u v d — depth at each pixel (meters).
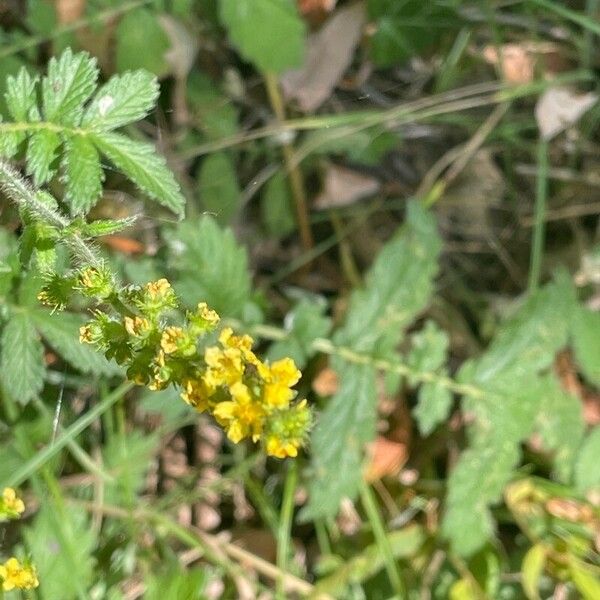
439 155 0.46
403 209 0.45
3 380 0.34
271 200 0.43
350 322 0.38
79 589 0.34
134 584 0.38
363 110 0.45
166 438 0.41
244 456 0.41
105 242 0.38
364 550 0.40
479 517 0.39
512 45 0.45
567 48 0.45
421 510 0.41
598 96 0.44
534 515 0.41
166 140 0.41
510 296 0.45
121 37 0.39
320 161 0.44
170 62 0.40
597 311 0.40
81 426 0.35
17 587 0.30
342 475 0.38
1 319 0.32
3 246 0.32
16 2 0.40
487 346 0.44
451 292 0.45
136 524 0.38
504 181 0.46
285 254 0.44
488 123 0.43
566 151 0.45
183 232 0.36
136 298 0.26
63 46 0.39
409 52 0.44
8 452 0.36
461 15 0.43
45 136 0.29
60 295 0.27
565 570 0.40
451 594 0.39
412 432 0.42
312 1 0.43
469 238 0.46
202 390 0.25
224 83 0.43
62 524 0.35
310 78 0.43
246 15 0.40
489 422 0.39
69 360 0.33
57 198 0.32
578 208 0.45
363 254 0.44
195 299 0.36
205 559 0.40
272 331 0.38
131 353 0.26
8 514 0.28
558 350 0.40
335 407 0.38
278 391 0.25
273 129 0.41
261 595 0.39
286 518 0.38
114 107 0.29
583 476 0.40
